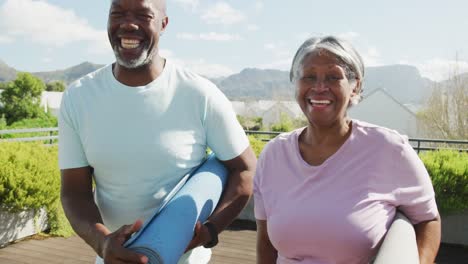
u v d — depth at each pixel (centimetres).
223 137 152
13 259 370
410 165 122
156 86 145
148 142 144
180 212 131
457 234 441
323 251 123
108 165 146
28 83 2509
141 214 150
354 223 119
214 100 150
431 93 1712
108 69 149
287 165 133
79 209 146
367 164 123
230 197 152
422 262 117
